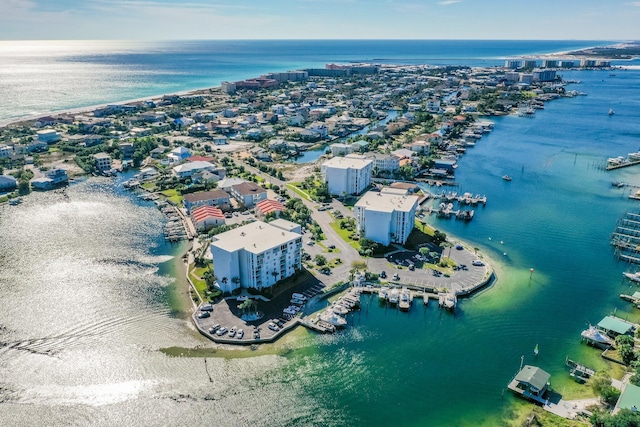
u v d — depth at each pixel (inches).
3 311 7421.3
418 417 5580.7
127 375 6131.9
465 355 6628.9
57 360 6378.0
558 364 6446.9
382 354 6614.2
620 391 5743.1
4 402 5669.3
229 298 7741.1
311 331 7062.0
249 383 6043.3
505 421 5511.8
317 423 5472.4
